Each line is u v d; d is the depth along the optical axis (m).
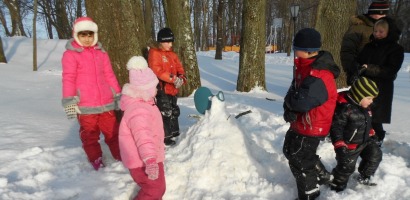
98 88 3.67
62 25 31.03
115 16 4.90
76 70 3.58
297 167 2.98
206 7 41.03
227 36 43.41
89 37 3.63
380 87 4.01
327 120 2.85
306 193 2.96
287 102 2.87
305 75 2.79
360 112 3.05
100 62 3.74
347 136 3.08
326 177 3.15
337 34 7.10
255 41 9.18
